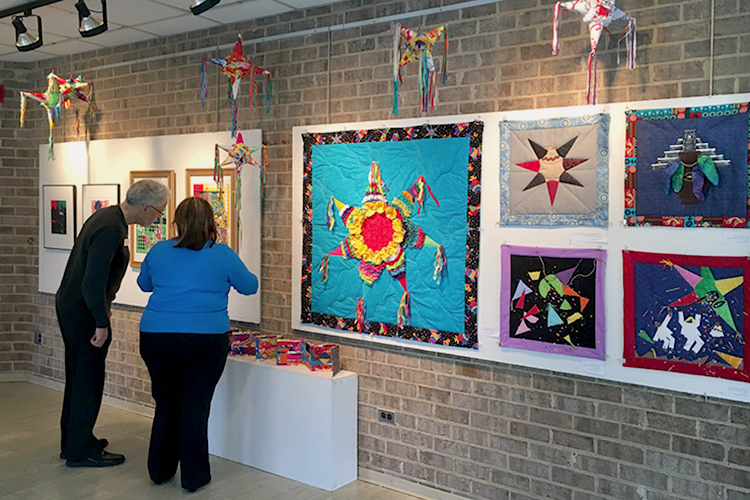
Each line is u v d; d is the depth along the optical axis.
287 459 3.52
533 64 2.98
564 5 2.63
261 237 3.99
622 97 2.76
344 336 3.61
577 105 2.87
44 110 5.25
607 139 2.77
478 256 3.13
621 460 2.79
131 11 3.85
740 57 2.51
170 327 3.15
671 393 2.67
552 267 2.92
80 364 3.53
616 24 2.74
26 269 5.37
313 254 3.70
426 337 3.29
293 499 3.25
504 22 3.05
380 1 3.45
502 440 3.11
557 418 2.95
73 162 4.98
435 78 3.02
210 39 4.20
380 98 3.46
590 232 2.83
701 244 2.59
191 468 3.26
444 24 3.23
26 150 5.34
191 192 4.30
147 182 3.48
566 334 2.89
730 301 2.53
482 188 3.11
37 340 5.33
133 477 3.48
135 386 4.66
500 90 3.07
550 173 2.91
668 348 2.66
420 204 3.29
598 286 2.81
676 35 2.63
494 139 3.06
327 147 3.62
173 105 4.43
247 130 4.01
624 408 2.78
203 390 3.26
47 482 3.39
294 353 3.58
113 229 3.35
